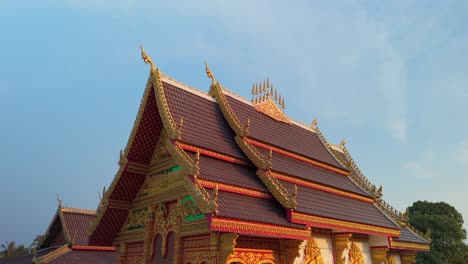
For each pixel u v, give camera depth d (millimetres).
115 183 20422
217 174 16672
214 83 23062
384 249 25875
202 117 20188
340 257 22000
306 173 23469
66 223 43000
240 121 22438
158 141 20594
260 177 19234
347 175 30141
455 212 54938
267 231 15797
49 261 36406
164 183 18922
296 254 17922
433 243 49594
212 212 13867
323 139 31859
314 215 18766
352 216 22500
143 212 20516
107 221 21484
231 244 14492
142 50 19578
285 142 25109
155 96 18984
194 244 16281
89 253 39594
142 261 19953
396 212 30734
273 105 27797
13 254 88625
